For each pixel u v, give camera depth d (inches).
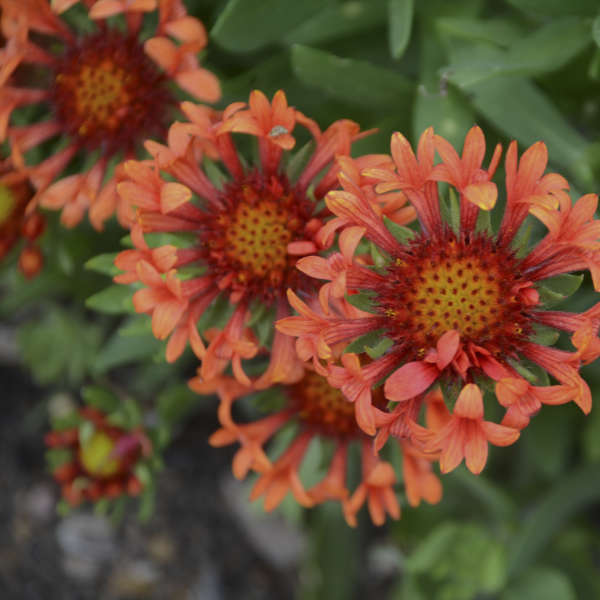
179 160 13.9
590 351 12.7
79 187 15.1
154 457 16.8
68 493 17.0
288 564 21.4
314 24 16.6
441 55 16.2
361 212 13.0
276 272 14.0
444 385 13.0
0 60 15.0
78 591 20.8
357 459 16.7
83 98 15.1
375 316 13.3
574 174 15.4
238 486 21.8
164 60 14.4
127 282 13.4
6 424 22.0
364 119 16.8
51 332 19.7
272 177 14.0
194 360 19.9
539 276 13.2
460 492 18.9
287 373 13.9
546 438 18.8
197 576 21.1
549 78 15.9
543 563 19.6
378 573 21.5
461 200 13.3
